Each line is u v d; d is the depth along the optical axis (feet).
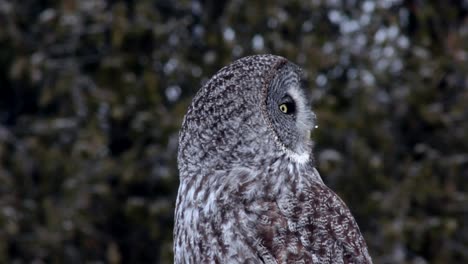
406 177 54.39
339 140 53.83
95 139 52.80
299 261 18.53
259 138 19.51
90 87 54.13
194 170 19.71
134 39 55.26
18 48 55.06
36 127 54.49
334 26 57.62
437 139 57.47
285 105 20.22
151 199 53.88
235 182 19.30
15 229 50.49
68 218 52.06
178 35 55.36
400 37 57.36
